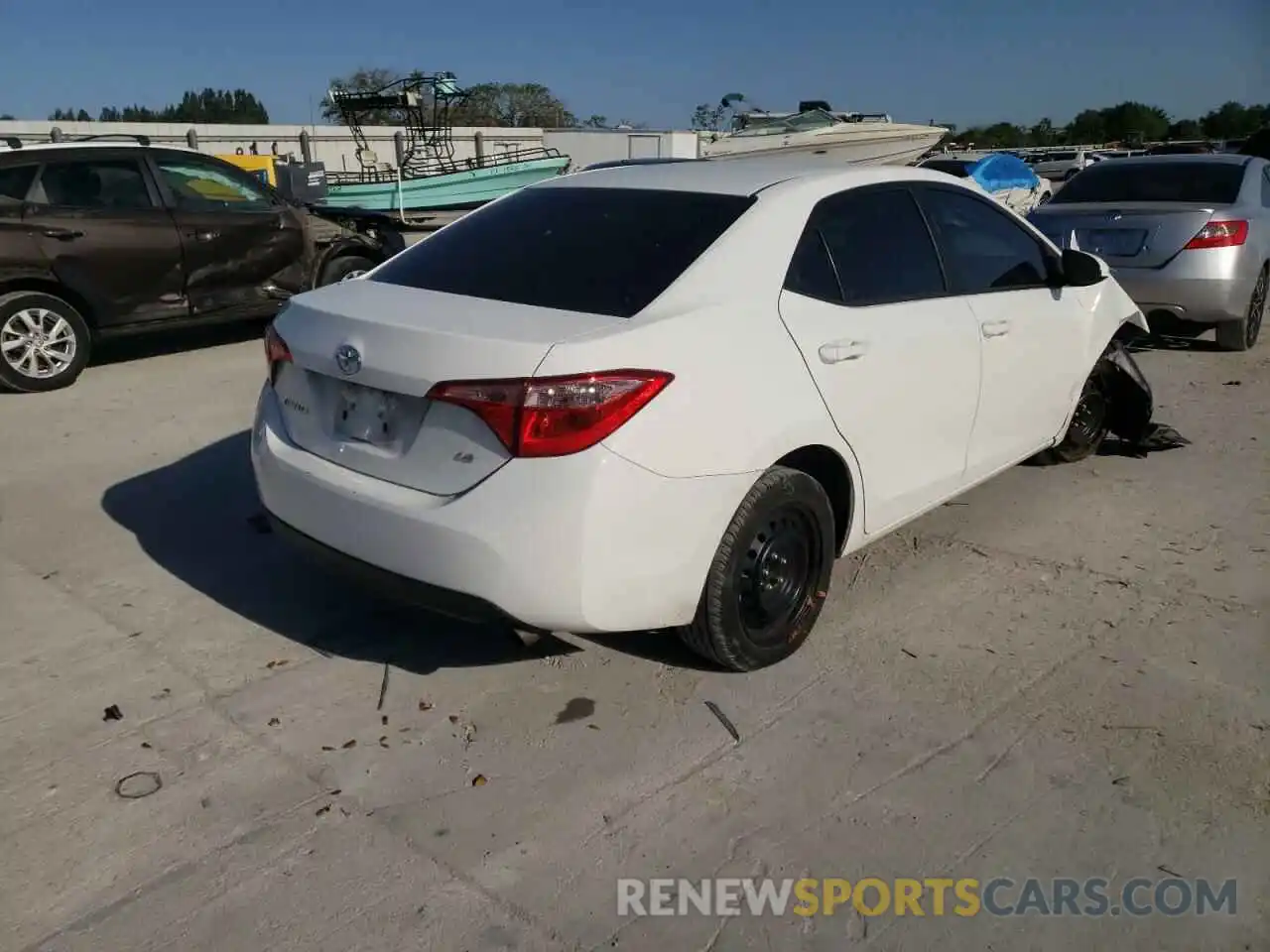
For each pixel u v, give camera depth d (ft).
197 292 26.86
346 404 10.66
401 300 10.98
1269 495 17.40
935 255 13.51
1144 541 15.47
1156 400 23.34
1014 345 14.49
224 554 14.79
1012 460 15.52
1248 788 9.80
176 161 26.66
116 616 12.96
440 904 8.34
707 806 9.52
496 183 66.33
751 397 10.42
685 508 10.00
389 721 10.78
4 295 23.35
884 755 10.28
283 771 9.96
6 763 10.02
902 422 12.48
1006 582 14.08
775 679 11.60
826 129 72.90
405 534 9.87
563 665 11.84
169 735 10.51
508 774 9.95
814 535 11.71
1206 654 12.23
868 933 8.16
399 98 61.57
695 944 8.02
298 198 34.60
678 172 13.03
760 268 11.14
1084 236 27.09
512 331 9.73
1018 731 10.68
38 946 7.87
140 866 8.71
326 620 12.90
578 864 8.79
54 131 71.87
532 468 9.36
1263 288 28.37
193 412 22.17
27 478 17.92
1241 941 8.12
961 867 8.84
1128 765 10.14
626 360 9.57
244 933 8.02
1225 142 114.32
